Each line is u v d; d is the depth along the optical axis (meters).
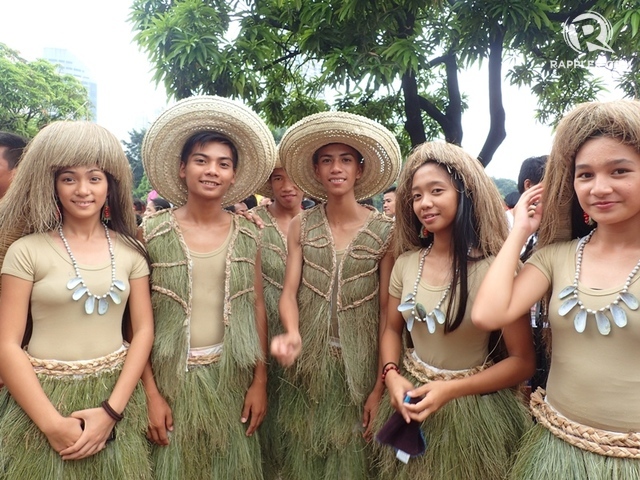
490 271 1.54
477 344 1.75
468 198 1.71
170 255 1.93
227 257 1.97
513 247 1.56
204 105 1.94
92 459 1.66
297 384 2.12
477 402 1.73
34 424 1.63
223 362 1.93
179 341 1.90
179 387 1.89
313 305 2.08
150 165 2.04
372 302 2.07
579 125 1.38
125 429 1.73
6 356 1.60
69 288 1.66
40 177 1.65
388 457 1.83
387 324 1.96
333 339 2.08
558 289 1.48
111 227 1.85
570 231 1.57
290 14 5.45
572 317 1.43
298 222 2.18
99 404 1.68
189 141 1.94
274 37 5.70
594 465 1.38
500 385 1.71
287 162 2.23
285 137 2.19
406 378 1.83
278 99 6.45
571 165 1.45
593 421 1.40
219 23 5.22
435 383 1.67
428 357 1.79
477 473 1.69
